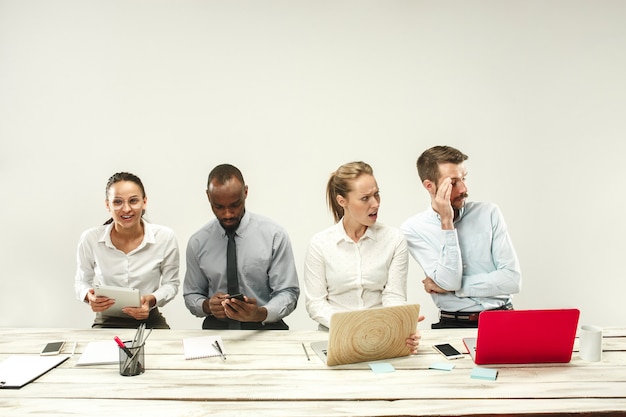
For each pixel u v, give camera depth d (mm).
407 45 3061
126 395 1319
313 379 1431
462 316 2342
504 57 3055
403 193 3105
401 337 1582
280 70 3064
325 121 3082
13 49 3025
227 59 3057
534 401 1271
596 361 1562
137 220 2359
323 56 3064
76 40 3031
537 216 3082
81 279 2480
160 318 2457
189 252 2424
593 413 1205
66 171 3059
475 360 1538
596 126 3066
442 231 2275
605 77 3051
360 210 1964
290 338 1832
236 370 1504
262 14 3047
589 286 3092
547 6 3035
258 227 2416
